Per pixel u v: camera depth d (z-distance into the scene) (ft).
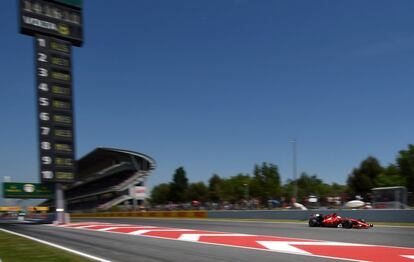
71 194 340.39
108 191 261.24
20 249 43.75
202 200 290.76
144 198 267.39
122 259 34.81
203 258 34.86
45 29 101.09
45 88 99.76
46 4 102.22
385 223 83.56
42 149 97.66
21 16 98.22
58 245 47.42
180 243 47.09
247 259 34.12
